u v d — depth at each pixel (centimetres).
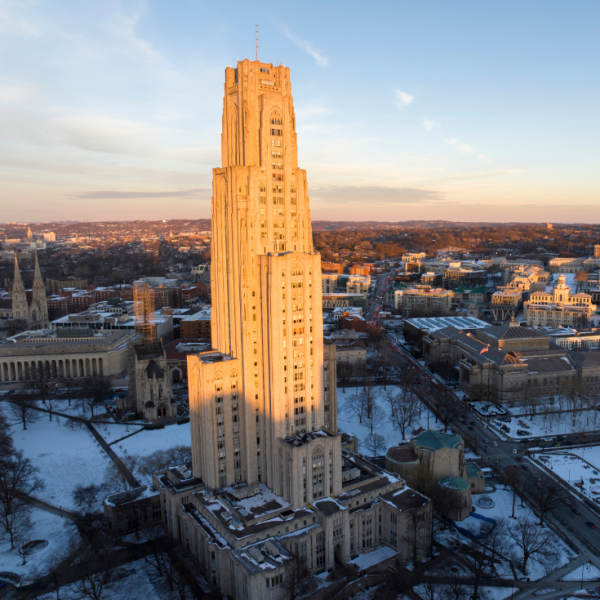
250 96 16188
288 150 16600
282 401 15725
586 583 14025
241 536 13738
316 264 15962
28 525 16750
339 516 14825
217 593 13812
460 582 14138
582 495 18250
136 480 19475
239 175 15850
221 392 16188
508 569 14650
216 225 17550
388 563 15150
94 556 15200
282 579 12962
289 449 15062
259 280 15800
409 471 17912
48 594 13825
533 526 16450
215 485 16238
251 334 16200
